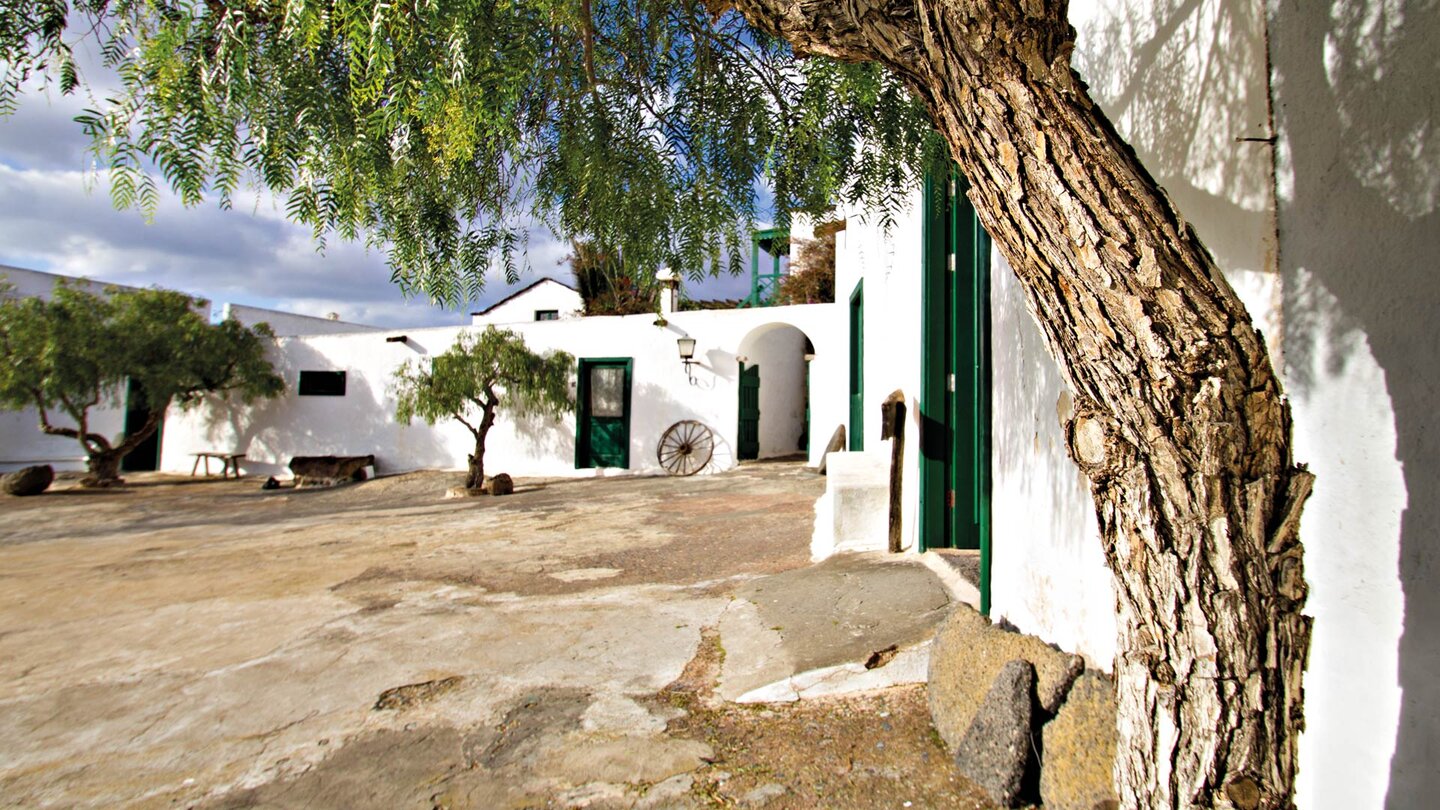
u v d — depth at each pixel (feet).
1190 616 3.64
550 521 26.58
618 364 43.27
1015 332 9.66
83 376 42.93
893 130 9.04
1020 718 6.91
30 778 8.30
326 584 17.80
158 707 10.28
